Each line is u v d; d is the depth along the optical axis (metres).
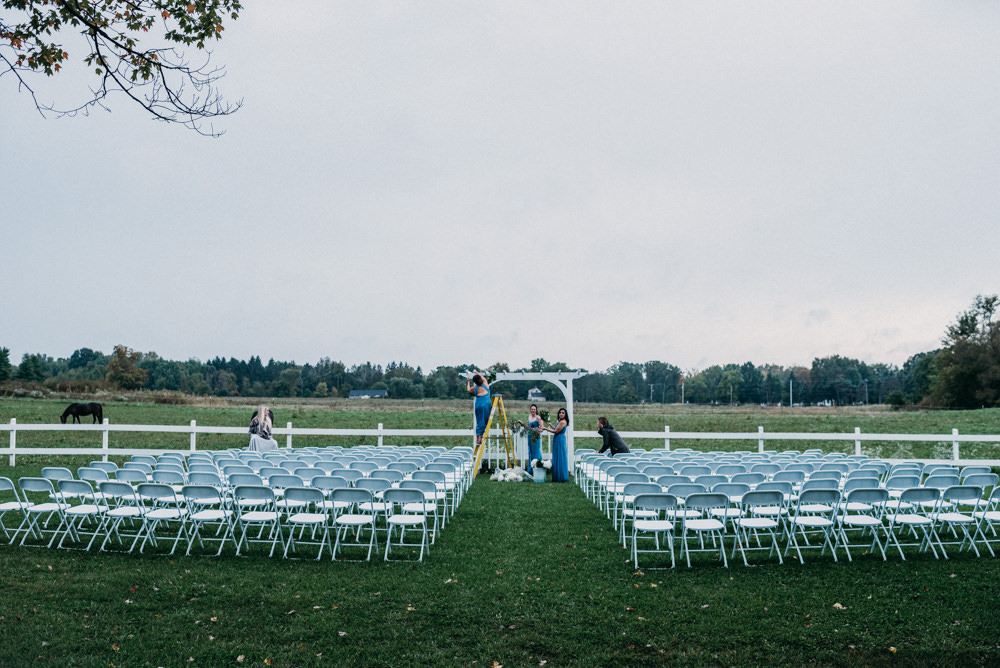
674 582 7.04
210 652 5.35
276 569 7.47
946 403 59.50
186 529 9.41
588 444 27.44
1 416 33.78
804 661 5.28
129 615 6.05
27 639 5.48
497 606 6.33
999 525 9.65
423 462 11.12
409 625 5.91
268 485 9.62
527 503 12.13
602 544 8.79
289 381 115.25
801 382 134.38
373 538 8.01
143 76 6.23
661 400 140.50
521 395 91.19
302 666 5.17
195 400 57.31
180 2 6.58
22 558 7.80
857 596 6.54
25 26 6.39
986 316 59.09
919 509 10.37
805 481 8.28
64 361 131.25
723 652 5.42
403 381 109.00
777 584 6.93
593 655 5.36
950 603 6.32
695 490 8.18
